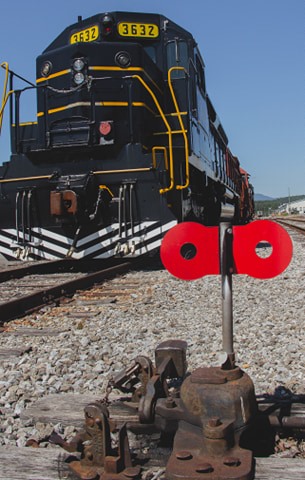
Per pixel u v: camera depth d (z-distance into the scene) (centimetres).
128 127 903
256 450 254
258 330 485
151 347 432
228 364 238
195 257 258
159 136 966
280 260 245
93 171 898
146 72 936
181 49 1015
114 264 1095
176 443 228
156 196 880
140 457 245
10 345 462
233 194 1944
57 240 928
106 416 223
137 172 882
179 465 211
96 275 830
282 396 305
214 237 257
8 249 965
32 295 634
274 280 834
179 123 955
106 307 637
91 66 898
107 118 896
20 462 228
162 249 260
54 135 911
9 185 950
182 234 259
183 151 924
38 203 934
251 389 233
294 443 258
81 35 1002
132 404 288
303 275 872
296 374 346
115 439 261
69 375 360
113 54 909
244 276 895
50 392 333
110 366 382
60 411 292
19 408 306
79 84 891
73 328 527
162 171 876
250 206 3281
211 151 1317
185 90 984
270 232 246
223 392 226
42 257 936
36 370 373
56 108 915
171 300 671
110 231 899
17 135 950
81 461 224
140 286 790
